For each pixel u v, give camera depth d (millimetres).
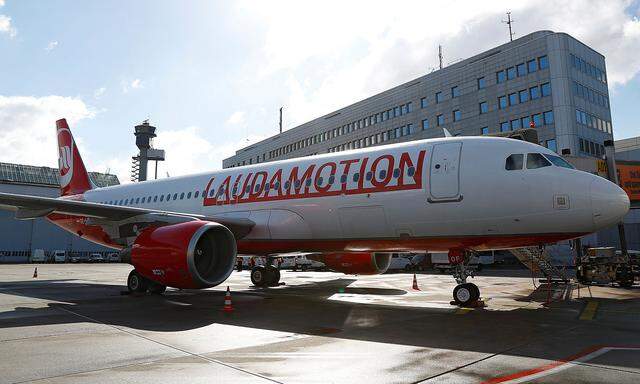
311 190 13562
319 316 9906
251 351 6434
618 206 10125
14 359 5922
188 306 11695
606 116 48781
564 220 10273
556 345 6801
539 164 10734
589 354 6188
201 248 12406
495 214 10789
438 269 34781
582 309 11031
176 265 11219
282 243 14242
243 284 19719
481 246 11516
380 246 12867
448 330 8117
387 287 18000
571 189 10234
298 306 11680
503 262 39281
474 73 51406
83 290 16500
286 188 14203
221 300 13109
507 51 48625
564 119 43781
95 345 6832
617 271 17328
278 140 82438
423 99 56625
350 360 5879
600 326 8523
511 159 10930
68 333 7863
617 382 4832
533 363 5699
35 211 13477
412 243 12258
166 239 11586
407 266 35938
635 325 8648
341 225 12938
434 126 55031
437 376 5113
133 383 4836
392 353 6289
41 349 6539
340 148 68625
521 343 6961
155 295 14570
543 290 16219
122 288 17422
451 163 11422
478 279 22844
